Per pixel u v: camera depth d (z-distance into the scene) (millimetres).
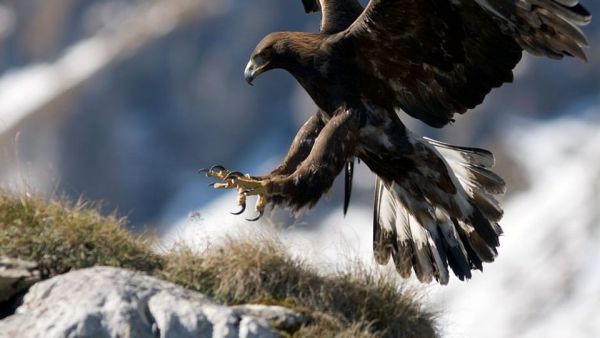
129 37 105750
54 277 12844
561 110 89438
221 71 102250
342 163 12609
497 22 12320
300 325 13430
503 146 84438
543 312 58312
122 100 102188
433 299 15281
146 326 12117
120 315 12055
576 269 62250
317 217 73750
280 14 103688
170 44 104625
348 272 14734
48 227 13883
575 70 91062
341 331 13578
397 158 13086
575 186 75438
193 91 102312
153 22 106938
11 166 15492
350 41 12695
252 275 14102
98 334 11906
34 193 14617
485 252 13234
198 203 94688
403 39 12562
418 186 13336
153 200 97812
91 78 102812
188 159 100125
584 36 11844
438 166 13125
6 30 109812
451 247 13398
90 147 99312
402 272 13672
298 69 12852
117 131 100500
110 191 97625
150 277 12977
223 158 99750
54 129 98688
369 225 72375
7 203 14250
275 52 12852
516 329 57469
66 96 101250
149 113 102438
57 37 108812
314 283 14344
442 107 13109
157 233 15016
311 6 14680
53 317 12086
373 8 12398
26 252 13508
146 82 103500
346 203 13219
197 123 101375
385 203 13875
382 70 12805
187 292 12805
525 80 89938
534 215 72500
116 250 13891
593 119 87250
